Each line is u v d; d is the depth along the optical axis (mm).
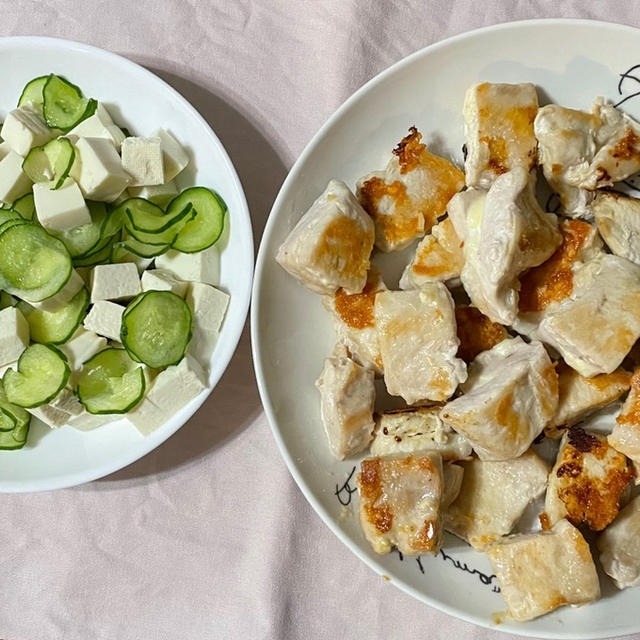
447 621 409
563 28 377
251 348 420
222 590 421
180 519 426
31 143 413
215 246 411
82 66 417
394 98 390
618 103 386
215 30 431
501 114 379
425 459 375
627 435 372
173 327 396
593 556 389
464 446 389
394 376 382
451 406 376
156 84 406
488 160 382
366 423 387
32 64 422
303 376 398
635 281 373
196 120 402
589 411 390
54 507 435
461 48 382
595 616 381
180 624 423
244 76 428
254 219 419
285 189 389
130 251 404
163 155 406
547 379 374
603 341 367
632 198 384
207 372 403
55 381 402
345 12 423
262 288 389
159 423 404
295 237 381
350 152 397
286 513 417
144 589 427
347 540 383
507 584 375
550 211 398
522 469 387
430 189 390
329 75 421
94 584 430
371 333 390
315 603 416
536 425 378
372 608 413
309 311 400
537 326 394
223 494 423
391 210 392
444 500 385
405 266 407
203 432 424
